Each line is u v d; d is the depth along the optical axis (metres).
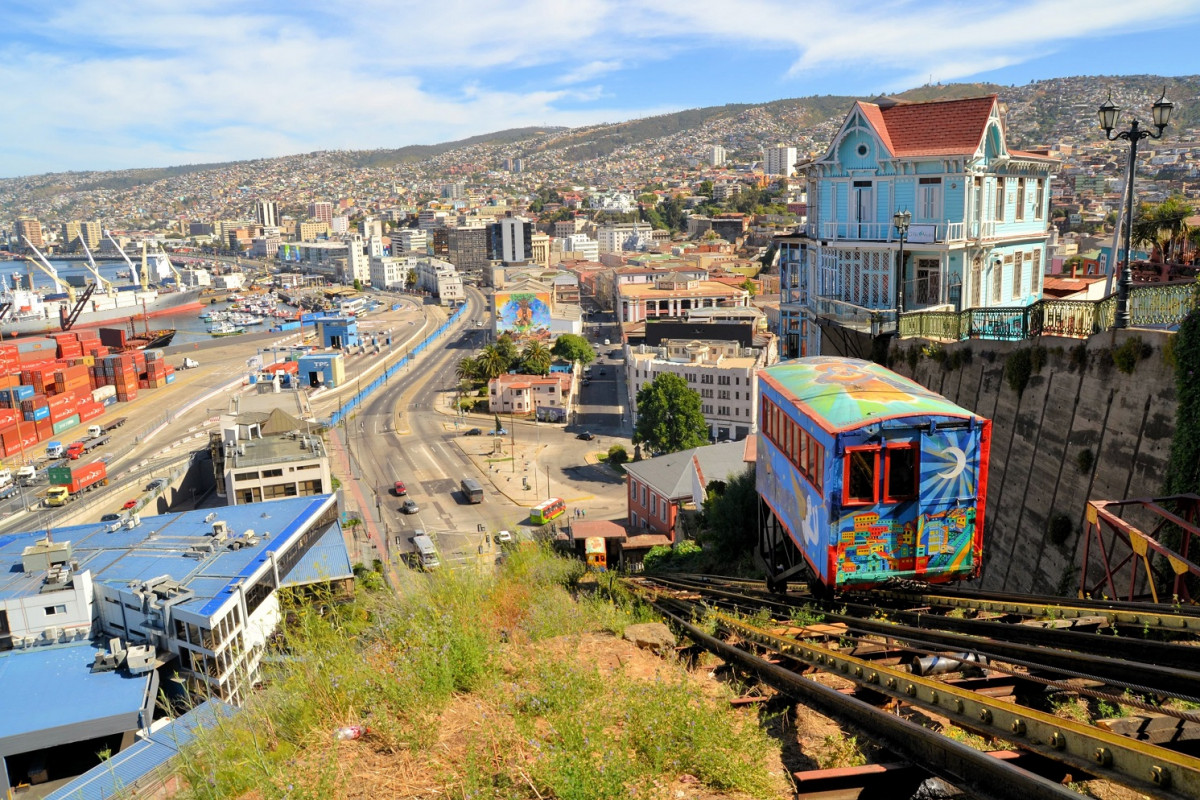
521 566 16.61
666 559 41.81
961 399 27.19
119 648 48.38
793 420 16.38
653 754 7.94
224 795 7.66
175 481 109.62
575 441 133.25
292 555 57.16
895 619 13.16
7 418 131.38
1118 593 18.97
